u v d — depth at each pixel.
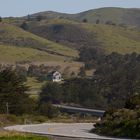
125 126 85.12
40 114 173.00
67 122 143.62
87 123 135.50
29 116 150.62
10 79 172.88
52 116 174.62
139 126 81.88
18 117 139.88
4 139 62.59
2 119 129.38
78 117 179.50
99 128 94.94
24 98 169.88
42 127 110.06
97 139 74.62
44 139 65.88
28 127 108.75
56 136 80.56
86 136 81.19
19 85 174.50
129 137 80.44
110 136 82.81
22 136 66.94
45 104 179.88
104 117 105.38
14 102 164.88
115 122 90.19
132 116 88.88
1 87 165.88
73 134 86.88
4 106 161.12
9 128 100.94
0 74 173.12
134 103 100.62
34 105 172.75
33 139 64.00
